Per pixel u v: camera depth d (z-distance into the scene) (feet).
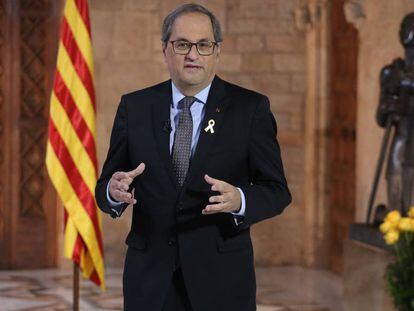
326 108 60.59
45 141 59.31
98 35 59.31
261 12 61.46
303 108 62.18
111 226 59.57
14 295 51.01
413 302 24.11
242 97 19.45
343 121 58.13
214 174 18.90
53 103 39.42
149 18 59.77
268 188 19.01
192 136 19.21
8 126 58.90
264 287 54.90
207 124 19.06
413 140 40.93
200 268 18.88
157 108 19.45
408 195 41.06
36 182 59.31
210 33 18.60
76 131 39.40
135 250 19.43
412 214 24.20
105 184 19.35
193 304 18.92
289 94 61.98
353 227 44.04
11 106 58.80
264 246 61.98
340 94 58.70
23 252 59.31
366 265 42.01
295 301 50.85
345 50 57.57
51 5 58.85
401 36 40.88
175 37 18.52
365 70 51.98
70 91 39.32
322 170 60.75
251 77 61.62
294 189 62.18
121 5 59.41
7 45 58.59
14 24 58.54
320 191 60.95
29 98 59.11
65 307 48.06
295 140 62.08
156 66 59.98
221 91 19.40
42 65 59.06
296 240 62.28
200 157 18.89
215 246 18.98
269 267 61.82
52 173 39.29
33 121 59.11
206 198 18.84
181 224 18.89
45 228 59.47
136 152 19.29
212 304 18.95
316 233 61.21
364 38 52.03
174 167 19.08
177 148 19.15
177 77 18.88
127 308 19.53
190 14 18.54
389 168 41.55
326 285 55.67
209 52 18.62
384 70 41.83
